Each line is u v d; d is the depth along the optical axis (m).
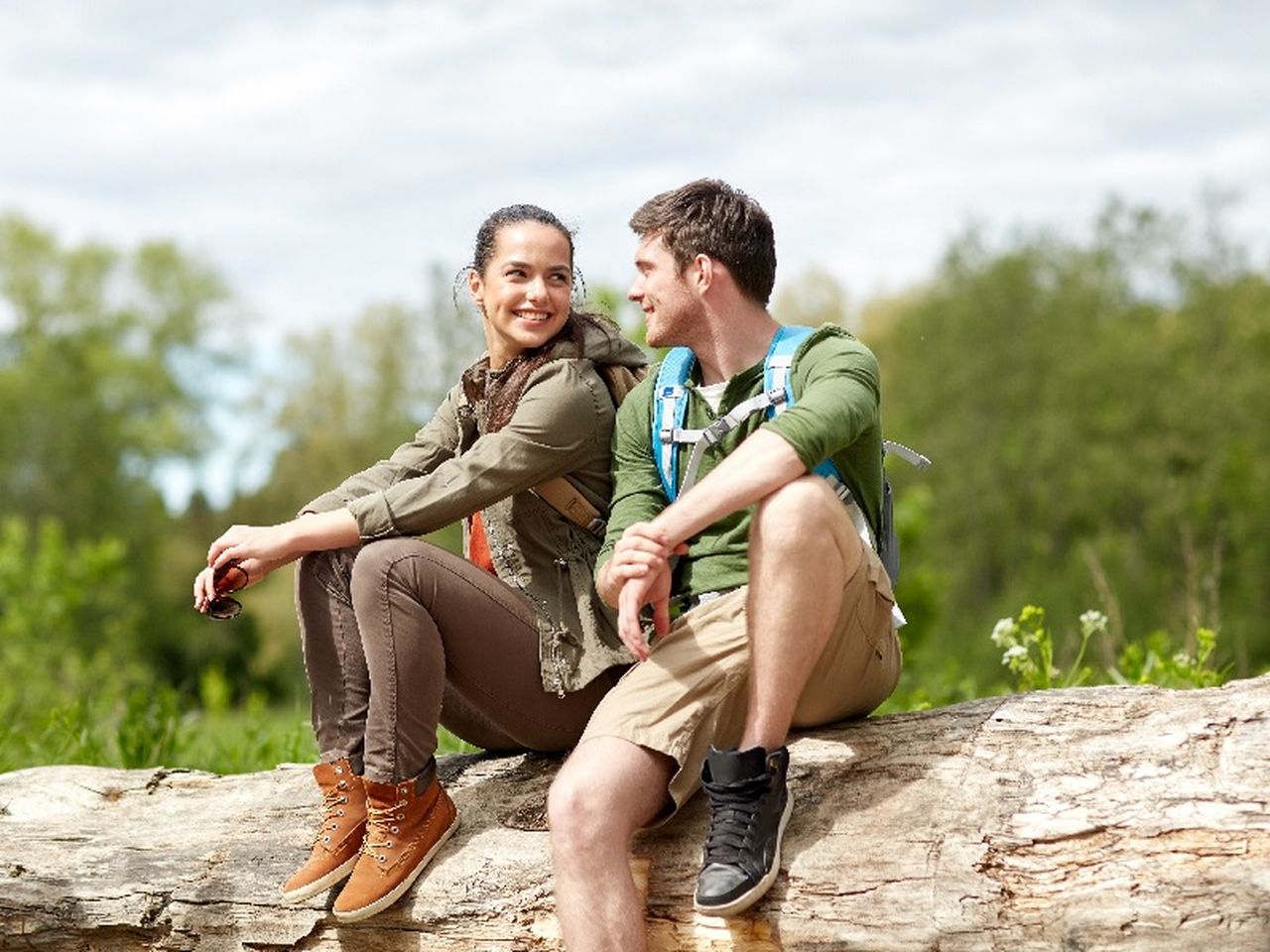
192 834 3.88
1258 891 2.87
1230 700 3.24
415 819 3.51
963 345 39.91
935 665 9.17
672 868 3.30
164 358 51.31
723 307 3.50
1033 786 3.18
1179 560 30.42
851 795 3.31
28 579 17.64
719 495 3.15
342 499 3.98
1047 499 35.81
